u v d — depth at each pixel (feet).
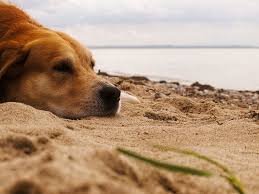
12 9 2.63
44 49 2.36
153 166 1.04
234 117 2.67
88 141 1.54
